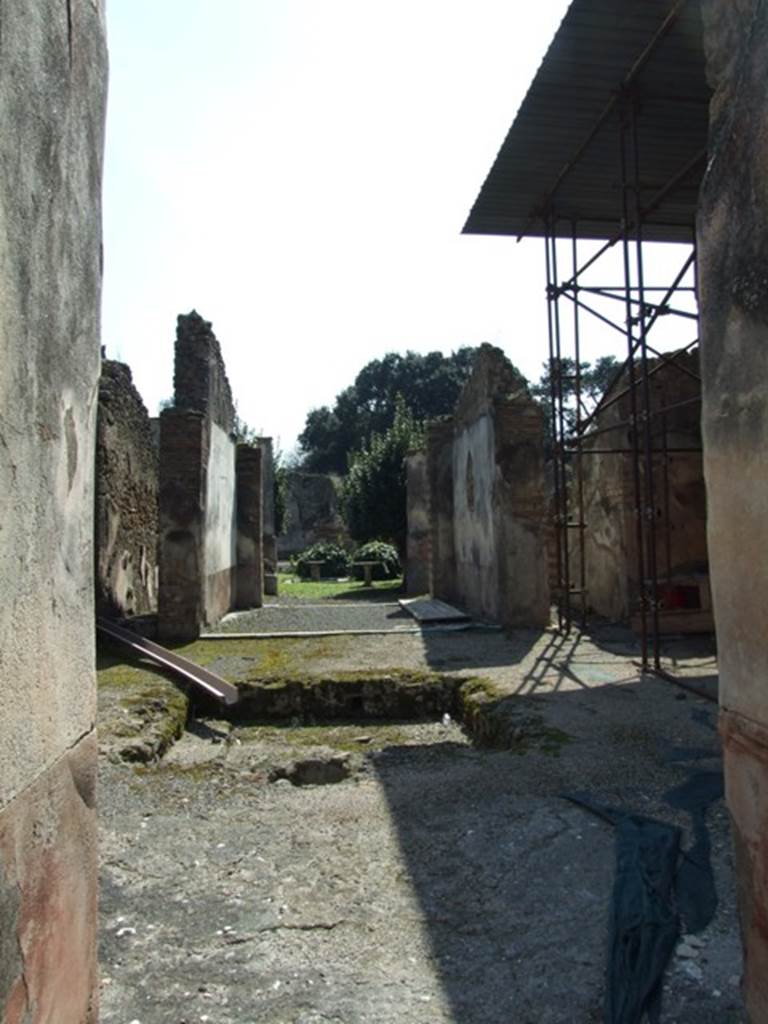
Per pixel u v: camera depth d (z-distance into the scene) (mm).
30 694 1461
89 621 1829
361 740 5504
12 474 1380
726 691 1828
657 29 5410
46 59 1549
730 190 1764
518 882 2918
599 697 5645
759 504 1656
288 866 3143
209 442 9750
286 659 7477
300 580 22484
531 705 5438
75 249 1735
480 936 2572
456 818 3555
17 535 1403
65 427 1674
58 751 1612
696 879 2883
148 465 11031
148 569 10984
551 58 5746
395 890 2912
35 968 1462
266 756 4969
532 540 9273
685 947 2459
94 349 1885
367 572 19484
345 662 7242
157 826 3584
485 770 4191
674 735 4660
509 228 8797
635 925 2553
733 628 1784
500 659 7246
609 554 10055
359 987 2320
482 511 10203
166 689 6090
